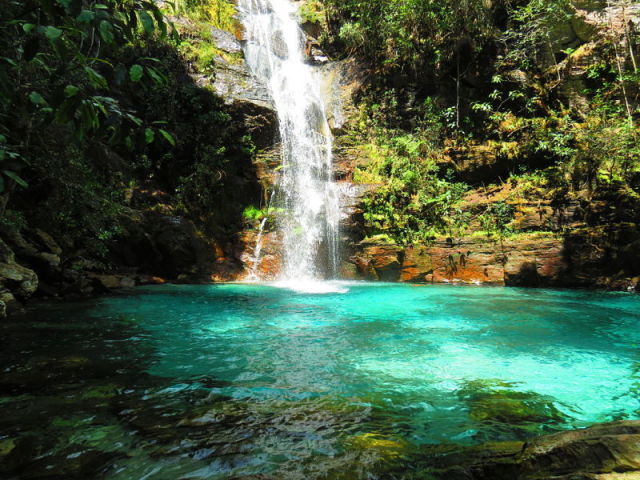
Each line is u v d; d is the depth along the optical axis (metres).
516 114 16.16
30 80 5.09
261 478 2.15
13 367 4.07
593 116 14.48
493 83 16.42
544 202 13.38
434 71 17.19
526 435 2.73
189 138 15.55
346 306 8.38
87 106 2.31
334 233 14.76
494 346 5.22
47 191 10.34
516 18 16.22
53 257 9.10
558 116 15.39
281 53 21.47
